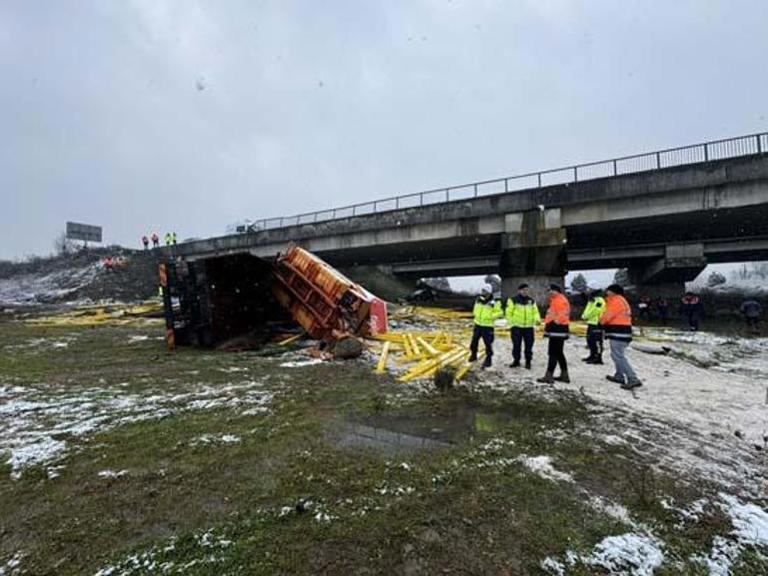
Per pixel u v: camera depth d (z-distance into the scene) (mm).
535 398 6598
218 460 4207
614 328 7484
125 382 7664
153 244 44625
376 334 12047
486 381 7770
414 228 28266
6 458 4254
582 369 8875
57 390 7062
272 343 12453
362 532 2967
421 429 5160
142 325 18859
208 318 11805
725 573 2633
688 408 6145
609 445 4629
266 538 2896
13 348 12039
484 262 36406
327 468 4004
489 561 2686
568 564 2678
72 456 4305
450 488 3619
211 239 38438
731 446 4695
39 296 35781
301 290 12562
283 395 6730
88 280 38188
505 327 15344
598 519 3172
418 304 34500
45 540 2910
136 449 4488
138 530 3014
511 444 4648
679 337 15727
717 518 3203
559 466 4078
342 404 6242
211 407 6051
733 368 9914
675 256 29281
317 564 2629
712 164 19719
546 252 24047
